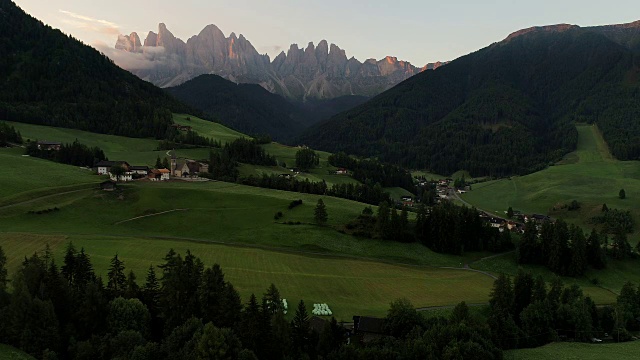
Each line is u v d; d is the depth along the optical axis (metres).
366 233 159.50
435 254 160.25
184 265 87.00
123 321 74.31
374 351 74.88
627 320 107.75
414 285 123.44
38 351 66.50
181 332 71.62
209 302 80.94
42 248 116.00
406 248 158.00
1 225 132.75
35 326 67.94
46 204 153.00
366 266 136.38
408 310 89.06
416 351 77.06
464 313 91.50
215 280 83.38
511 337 93.62
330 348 76.06
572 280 152.12
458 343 79.44
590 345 95.50
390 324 87.62
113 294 83.50
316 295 105.31
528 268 159.00
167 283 81.38
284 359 70.56
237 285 103.88
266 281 109.56
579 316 102.50
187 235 147.50
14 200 150.62
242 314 76.12
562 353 89.50
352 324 92.31
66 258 87.12
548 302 102.88
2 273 82.56
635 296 114.38
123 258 114.19
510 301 105.56
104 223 149.38
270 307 82.94
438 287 124.00
